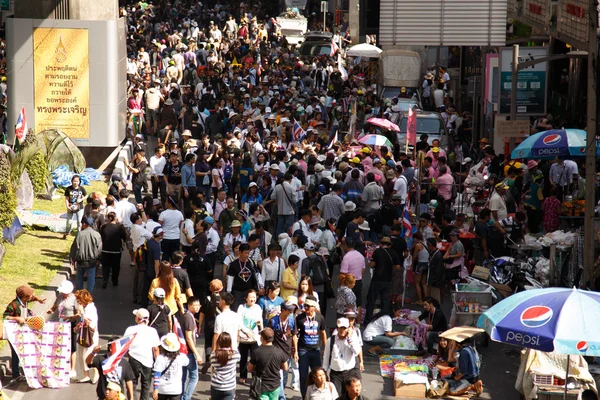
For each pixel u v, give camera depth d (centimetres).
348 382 2372
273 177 4794
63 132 5797
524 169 4809
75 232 4672
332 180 4678
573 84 6300
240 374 3019
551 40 6297
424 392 2975
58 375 2967
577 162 4991
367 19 10156
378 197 4509
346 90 8100
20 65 5825
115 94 5919
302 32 13762
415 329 3391
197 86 8000
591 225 3503
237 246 3431
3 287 3728
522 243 4022
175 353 2645
